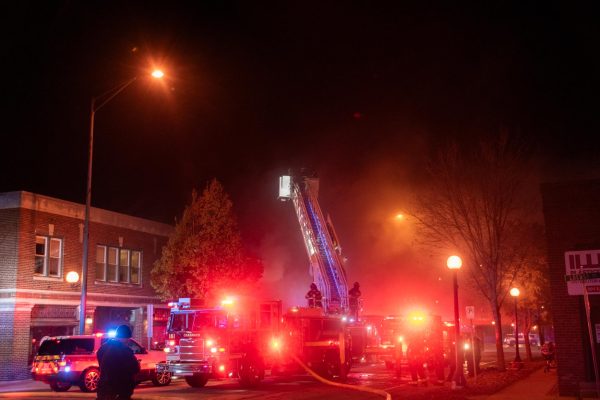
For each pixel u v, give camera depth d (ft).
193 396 61.57
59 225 98.58
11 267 90.74
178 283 106.83
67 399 60.80
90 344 70.59
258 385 73.61
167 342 71.51
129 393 31.14
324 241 106.93
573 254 59.31
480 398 56.49
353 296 103.19
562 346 58.44
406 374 91.50
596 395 52.80
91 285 103.81
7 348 88.84
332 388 71.26
